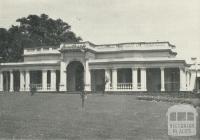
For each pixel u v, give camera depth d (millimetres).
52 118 27828
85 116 28750
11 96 46875
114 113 30422
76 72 66500
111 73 61531
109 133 22531
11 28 88875
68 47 62656
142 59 58625
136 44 62781
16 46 85500
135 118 27859
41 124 25344
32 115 29328
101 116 28781
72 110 32219
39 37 95000
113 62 59500
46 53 68875
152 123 25812
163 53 61812
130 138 21094
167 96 48562
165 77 62281
